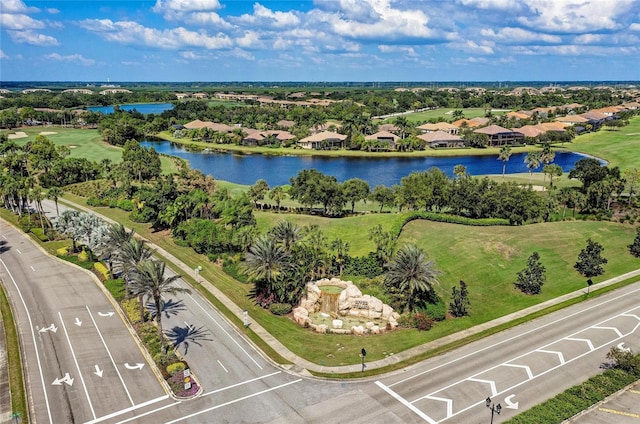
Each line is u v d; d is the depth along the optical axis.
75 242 92.12
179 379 50.69
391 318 64.31
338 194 110.50
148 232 103.94
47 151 162.38
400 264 65.88
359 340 60.19
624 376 51.25
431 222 97.06
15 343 58.53
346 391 49.59
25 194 107.69
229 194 127.50
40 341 59.44
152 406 47.00
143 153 157.25
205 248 90.31
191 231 94.69
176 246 94.88
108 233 72.44
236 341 59.72
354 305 67.19
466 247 86.06
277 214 108.62
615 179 115.81
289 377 52.12
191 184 137.00
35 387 49.94
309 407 46.97
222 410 46.47
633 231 96.12
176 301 70.75
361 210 123.12
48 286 76.19
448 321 65.31
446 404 47.31
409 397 48.47
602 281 77.00
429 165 194.62
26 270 82.94
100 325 63.69
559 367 53.72
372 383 50.97
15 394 48.41
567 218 105.88
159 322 55.06
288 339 60.31
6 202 121.62
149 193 114.81
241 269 77.81
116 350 57.50
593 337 59.97
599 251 79.44
